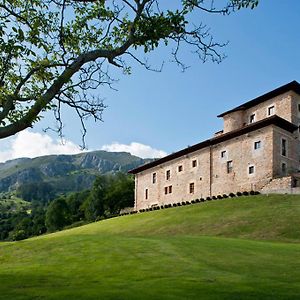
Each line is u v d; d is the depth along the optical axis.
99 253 20.00
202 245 20.67
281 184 45.41
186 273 13.90
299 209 33.62
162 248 20.08
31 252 23.58
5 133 7.09
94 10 10.12
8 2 9.13
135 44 8.99
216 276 13.09
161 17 8.92
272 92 53.75
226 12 9.10
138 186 71.56
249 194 45.28
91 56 8.19
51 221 93.69
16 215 129.25
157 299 9.79
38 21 9.45
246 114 58.59
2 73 9.93
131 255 18.75
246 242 22.31
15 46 8.70
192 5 8.95
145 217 45.69
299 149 52.12
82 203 106.88
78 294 10.70
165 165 65.38
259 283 11.70
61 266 17.61
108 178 113.69
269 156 48.44
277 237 27.03
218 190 54.38
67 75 7.75
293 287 11.05
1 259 22.88
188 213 41.06
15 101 9.69
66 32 10.06
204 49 9.55
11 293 11.34
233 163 53.09
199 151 58.81
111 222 48.66
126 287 11.73
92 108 10.02
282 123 49.38
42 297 10.62
